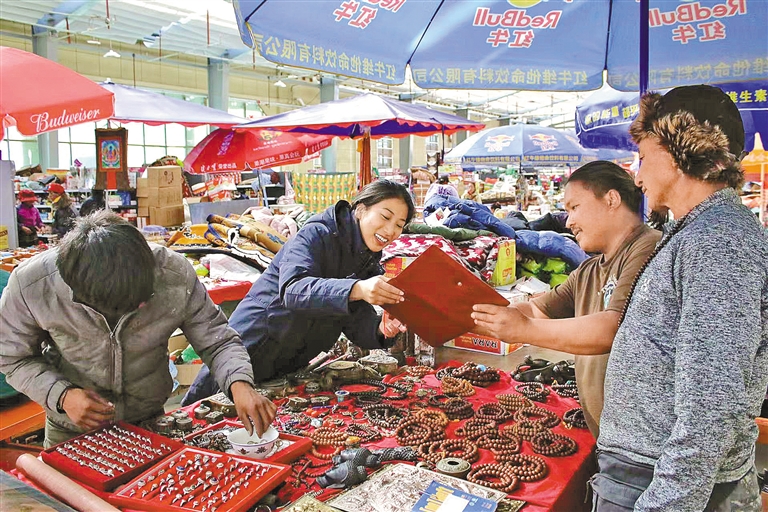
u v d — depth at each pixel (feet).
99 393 6.26
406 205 8.07
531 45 8.55
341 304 6.69
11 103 12.21
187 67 60.29
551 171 78.59
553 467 6.11
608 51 8.90
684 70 8.30
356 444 6.52
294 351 8.78
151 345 6.35
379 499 5.21
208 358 6.63
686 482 3.81
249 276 16.80
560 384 9.08
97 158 20.10
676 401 3.95
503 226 19.25
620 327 4.66
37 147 53.72
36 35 46.57
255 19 6.15
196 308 6.59
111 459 5.59
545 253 19.03
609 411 4.70
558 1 8.27
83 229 5.19
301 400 7.71
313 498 5.22
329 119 19.42
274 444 6.12
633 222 6.05
